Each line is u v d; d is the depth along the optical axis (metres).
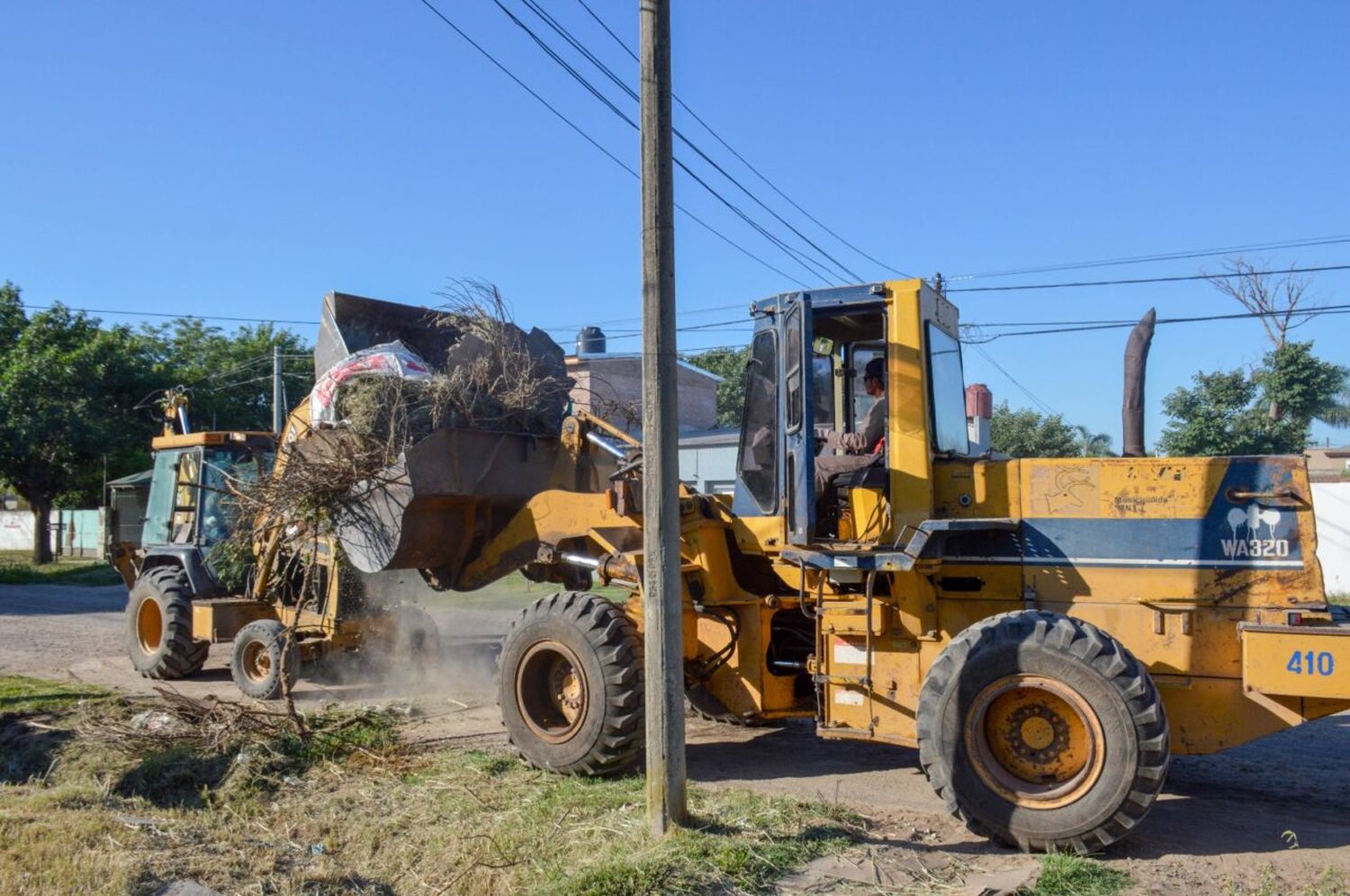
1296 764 7.43
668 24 5.55
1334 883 5.02
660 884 4.93
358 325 9.76
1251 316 16.25
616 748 6.62
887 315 6.50
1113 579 6.04
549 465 9.07
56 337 30.45
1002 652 5.56
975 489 6.38
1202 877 5.15
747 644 7.05
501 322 9.38
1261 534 5.77
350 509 8.48
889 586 6.42
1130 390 6.25
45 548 29.86
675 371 5.58
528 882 5.23
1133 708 5.30
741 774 7.08
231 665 10.20
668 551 5.54
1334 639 5.34
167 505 11.65
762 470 6.99
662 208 5.53
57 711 8.91
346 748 7.61
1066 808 5.39
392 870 5.66
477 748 7.63
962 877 5.14
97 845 5.70
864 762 7.40
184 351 38.50
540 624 6.96
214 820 6.36
